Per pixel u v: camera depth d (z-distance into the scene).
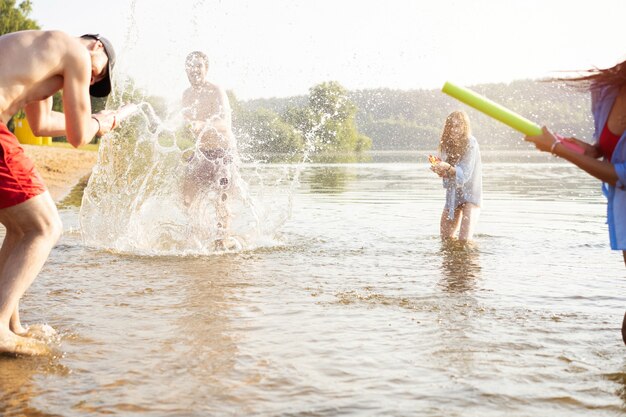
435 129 31.02
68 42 3.17
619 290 4.16
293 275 4.63
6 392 2.47
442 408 2.33
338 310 3.66
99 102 27.12
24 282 3.02
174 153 6.49
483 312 3.62
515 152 43.12
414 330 3.27
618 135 2.82
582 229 6.99
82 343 3.07
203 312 3.61
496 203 9.66
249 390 2.50
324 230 6.86
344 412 2.29
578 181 14.41
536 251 5.64
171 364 2.78
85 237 6.25
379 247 5.85
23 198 3.00
